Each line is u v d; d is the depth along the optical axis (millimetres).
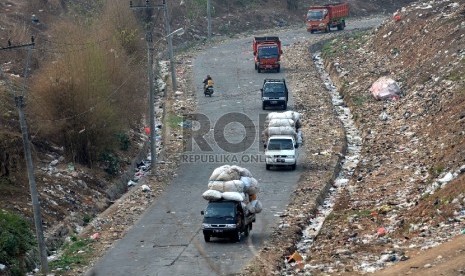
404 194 78062
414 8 161250
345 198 82000
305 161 98250
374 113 117938
